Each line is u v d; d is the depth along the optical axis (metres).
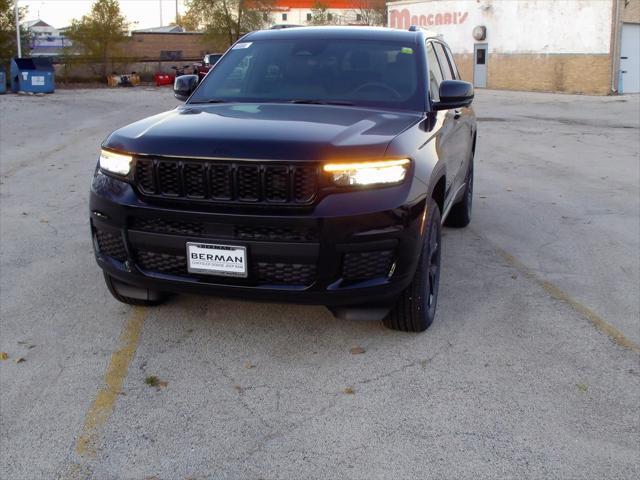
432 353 4.08
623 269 5.75
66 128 16.30
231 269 3.66
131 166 3.77
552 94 31.56
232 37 53.06
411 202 3.70
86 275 5.37
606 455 3.09
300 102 4.68
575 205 8.23
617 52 30.16
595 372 3.87
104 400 3.53
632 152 12.99
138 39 50.84
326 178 3.55
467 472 2.96
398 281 3.76
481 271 5.61
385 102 4.66
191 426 3.30
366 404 3.50
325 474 2.94
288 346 4.15
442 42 6.22
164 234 3.71
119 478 2.91
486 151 13.21
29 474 2.93
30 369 3.85
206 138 3.69
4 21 38.69
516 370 3.88
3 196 8.33
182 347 4.13
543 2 32.53
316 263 3.59
